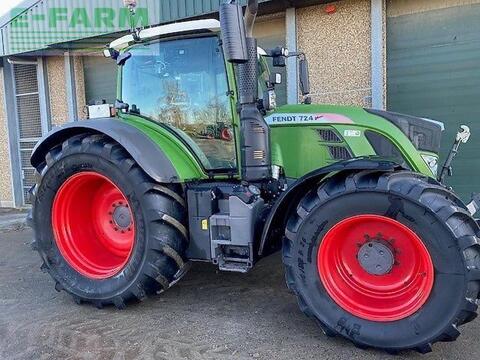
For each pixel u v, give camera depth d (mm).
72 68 8289
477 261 2414
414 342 2525
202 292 3729
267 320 3168
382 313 2646
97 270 3553
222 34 2943
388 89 5648
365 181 2625
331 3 5844
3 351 2887
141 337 2984
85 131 3592
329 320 2748
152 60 3703
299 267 2814
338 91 5930
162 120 3709
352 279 2795
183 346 2838
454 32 5199
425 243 2477
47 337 3043
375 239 2711
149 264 3195
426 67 5398
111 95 8117
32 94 8703
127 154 3311
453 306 2422
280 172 3623
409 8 5406
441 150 5406
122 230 3643
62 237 3635
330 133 3527
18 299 3754
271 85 3744
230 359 2654
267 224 2975
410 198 2482
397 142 3393
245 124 3281
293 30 6066
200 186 3365
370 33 5629
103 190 3678
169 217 3195
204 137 3557
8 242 5875
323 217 2725
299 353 2688
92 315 3367
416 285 2609
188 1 6453
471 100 5195
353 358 2611
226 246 3230
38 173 3738
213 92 3516
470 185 5293
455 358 2578
